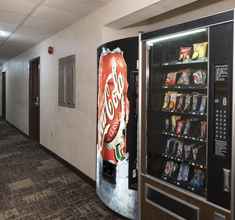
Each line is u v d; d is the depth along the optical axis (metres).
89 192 3.29
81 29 3.74
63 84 4.44
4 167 4.37
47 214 2.69
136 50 2.41
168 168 2.17
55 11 3.40
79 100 3.86
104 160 2.78
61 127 4.62
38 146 6.08
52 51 4.97
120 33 3.20
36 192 3.28
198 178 1.89
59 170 4.21
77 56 3.90
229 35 1.48
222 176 1.55
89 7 3.19
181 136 2.03
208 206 1.64
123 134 2.52
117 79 2.56
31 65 6.66
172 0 2.21
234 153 1.47
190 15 2.64
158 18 2.99
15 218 2.60
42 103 5.73
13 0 3.04
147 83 2.14
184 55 1.99
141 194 2.20
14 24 4.14
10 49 6.92
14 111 8.95
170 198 1.92
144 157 2.17
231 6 2.27
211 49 1.58
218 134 1.56
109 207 2.74
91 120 3.50
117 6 2.80
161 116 2.20
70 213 2.72
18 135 7.62
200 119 1.95
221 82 1.54
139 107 2.16
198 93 2.00
